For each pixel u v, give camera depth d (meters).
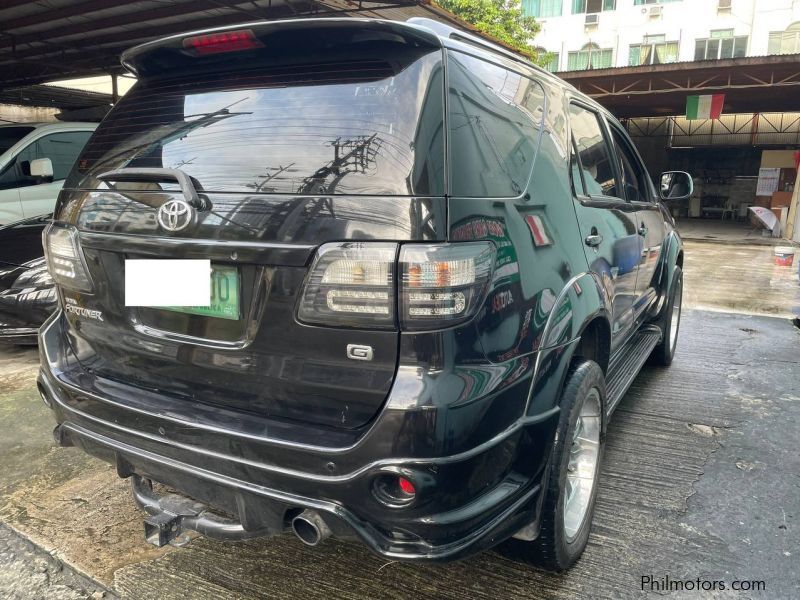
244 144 1.80
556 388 1.98
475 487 1.66
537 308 1.90
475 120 1.78
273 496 1.67
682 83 18.91
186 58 2.02
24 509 2.69
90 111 11.15
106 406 2.00
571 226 2.27
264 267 1.70
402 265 1.55
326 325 1.63
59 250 2.21
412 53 1.70
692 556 2.38
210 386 1.89
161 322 1.97
